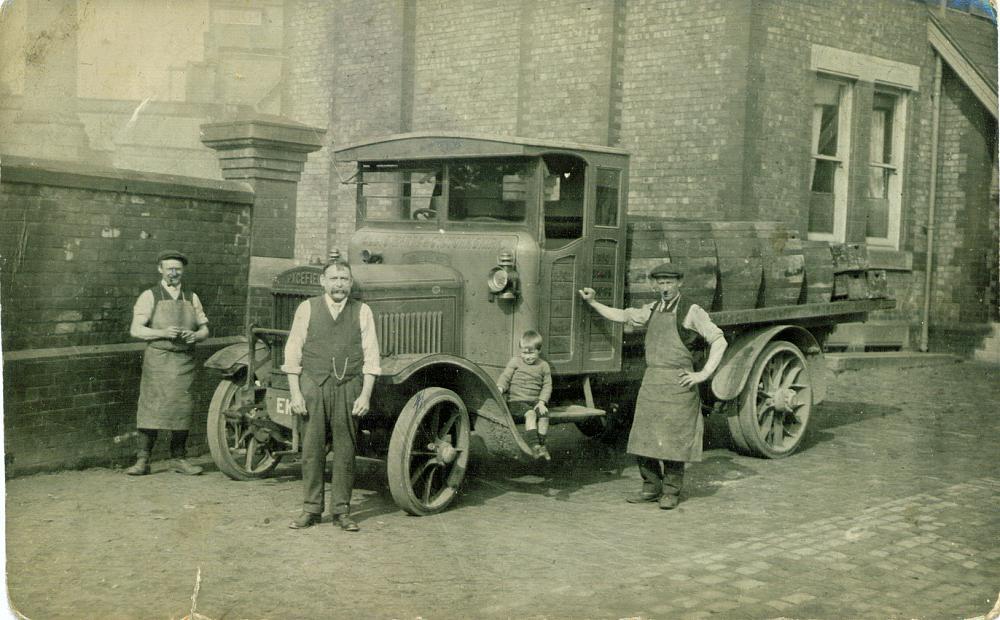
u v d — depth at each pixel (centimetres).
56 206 558
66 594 373
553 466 637
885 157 1119
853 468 633
